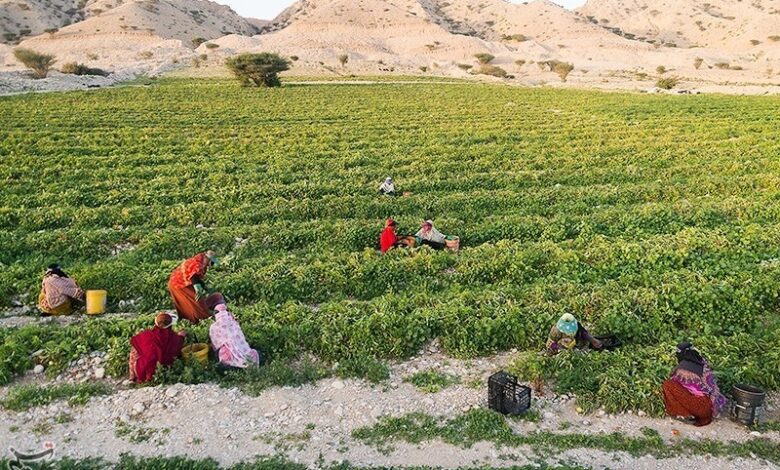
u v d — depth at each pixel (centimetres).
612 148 3475
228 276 1592
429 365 1214
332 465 917
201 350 1195
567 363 1146
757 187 2591
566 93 7375
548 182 2744
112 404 1067
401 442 974
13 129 4138
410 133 4106
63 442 971
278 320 1337
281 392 1108
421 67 13638
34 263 1758
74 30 17100
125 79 9569
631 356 1178
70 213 2194
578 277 1580
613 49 17712
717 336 1285
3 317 1455
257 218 2203
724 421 1033
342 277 1583
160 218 2145
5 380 1138
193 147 3559
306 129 4300
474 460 930
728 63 15250
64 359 1198
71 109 5219
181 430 998
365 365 1188
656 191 2484
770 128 4097
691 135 3928
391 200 2359
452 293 1485
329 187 2561
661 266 1636
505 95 7044
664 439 985
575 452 952
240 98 6431
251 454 942
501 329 1279
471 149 3488
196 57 13925
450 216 2228
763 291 1441
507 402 1036
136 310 1502
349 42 17275
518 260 1666
